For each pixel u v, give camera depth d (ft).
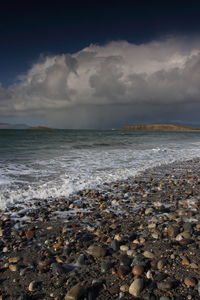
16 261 11.11
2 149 72.23
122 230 14.58
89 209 19.21
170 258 10.82
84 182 29.12
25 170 37.11
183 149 77.56
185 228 14.21
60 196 23.21
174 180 30.81
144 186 27.37
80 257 11.03
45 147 81.00
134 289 8.59
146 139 145.59
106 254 11.47
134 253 11.37
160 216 17.19
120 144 98.27
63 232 14.47
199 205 19.44
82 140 129.18
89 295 8.45
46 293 8.77
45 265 10.68
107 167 40.70
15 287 9.18
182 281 9.12
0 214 18.04
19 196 22.75
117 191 25.16
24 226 15.66
